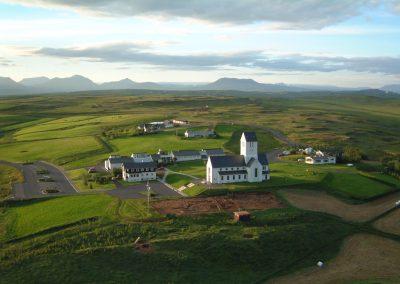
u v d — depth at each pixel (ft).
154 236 356.38
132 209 417.49
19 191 499.10
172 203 437.58
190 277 305.94
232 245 344.28
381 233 392.27
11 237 358.23
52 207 430.61
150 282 296.92
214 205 432.66
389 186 526.16
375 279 314.14
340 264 338.13
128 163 548.72
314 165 627.87
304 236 371.76
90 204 435.12
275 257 341.41
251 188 486.38
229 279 309.63
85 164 654.12
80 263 311.68
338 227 398.21
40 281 290.56
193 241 347.36
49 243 343.87
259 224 389.60
